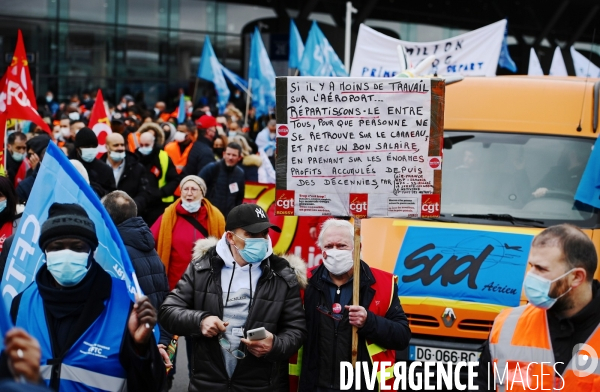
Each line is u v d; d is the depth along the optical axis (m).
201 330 4.80
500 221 7.36
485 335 6.55
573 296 3.88
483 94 8.08
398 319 5.34
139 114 23.25
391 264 6.91
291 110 5.14
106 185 9.54
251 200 8.88
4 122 9.61
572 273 3.83
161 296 5.71
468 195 7.59
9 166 11.16
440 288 6.67
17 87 10.13
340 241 5.20
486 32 13.23
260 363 4.91
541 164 7.67
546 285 3.85
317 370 5.25
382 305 5.30
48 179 4.23
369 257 7.04
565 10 38.06
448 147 7.87
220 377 4.90
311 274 5.41
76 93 33.28
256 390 4.91
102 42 33.53
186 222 7.78
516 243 7.02
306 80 5.12
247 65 35.69
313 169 5.17
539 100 7.96
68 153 10.63
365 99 5.14
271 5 36.06
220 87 22.06
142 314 3.91
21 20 32.12
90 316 4.10
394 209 5.20
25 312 4.15
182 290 5.02
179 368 8.62
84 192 4.17
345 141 5.16
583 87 8.03
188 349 7.12
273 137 16.77
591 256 3.84
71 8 32.81
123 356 4.08
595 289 3.97
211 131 14.13
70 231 3.97
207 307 4.94
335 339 5.23
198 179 7.75
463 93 8.13
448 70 13.46
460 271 6.75
